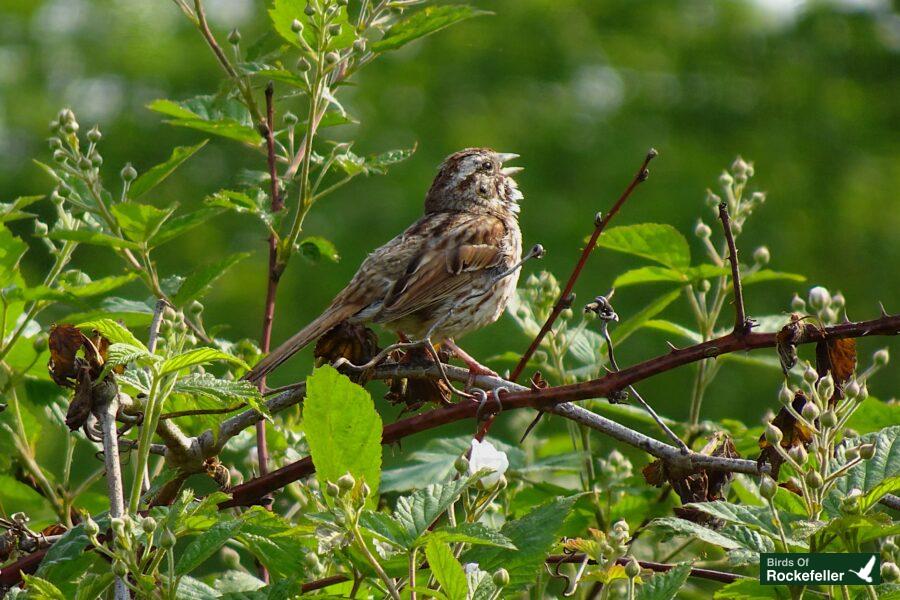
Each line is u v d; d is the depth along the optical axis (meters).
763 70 30.08
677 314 22.86
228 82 9.09
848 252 27.16
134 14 27.06
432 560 5.10
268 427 9.01
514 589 5.64
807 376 5.84
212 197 9.24
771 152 28.50
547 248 24.95
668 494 8.94
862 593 5.70
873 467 6.08
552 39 29.38
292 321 23.28
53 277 8.48
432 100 27.86
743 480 8.24
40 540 6.89
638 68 29.70
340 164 9.16
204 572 12.80
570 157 27.34
